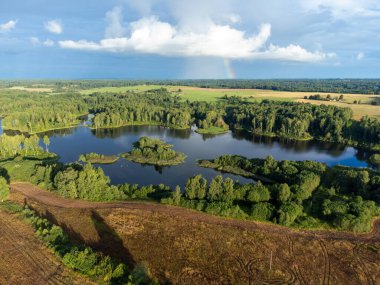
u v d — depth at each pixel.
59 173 100.75
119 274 60.38
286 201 92.56
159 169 141.12
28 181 108.81
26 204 91.62
